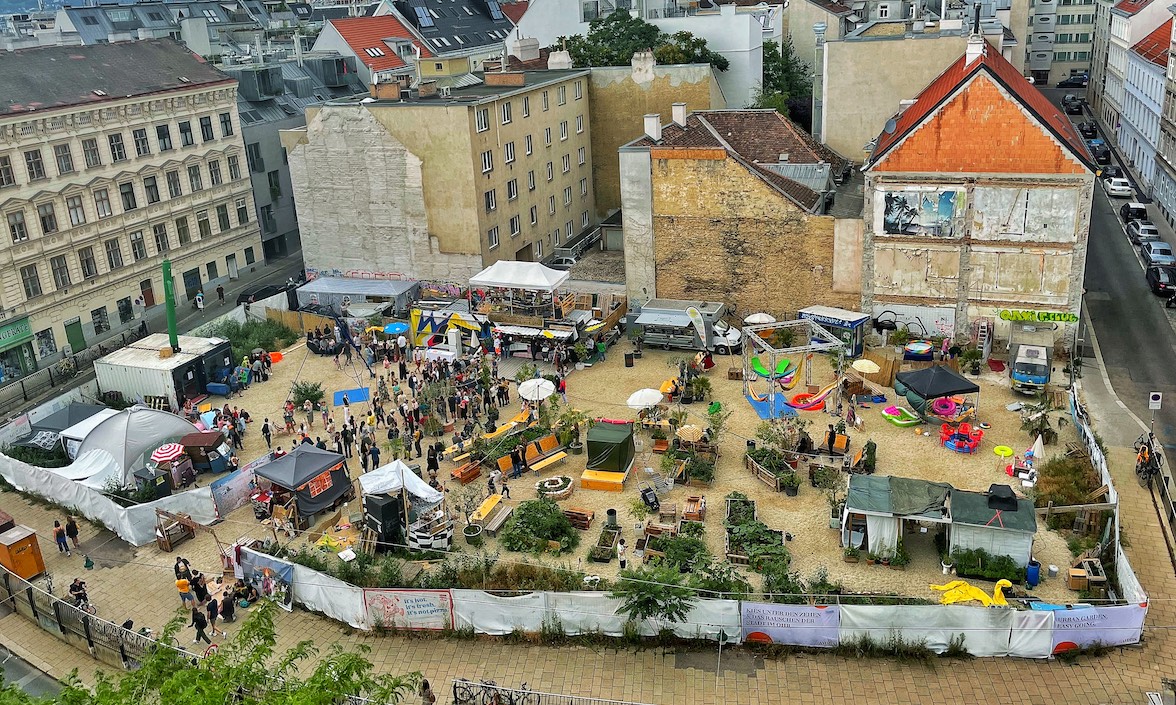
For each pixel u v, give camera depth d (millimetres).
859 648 32125
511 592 34625
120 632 33594
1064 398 48750
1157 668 30688
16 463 47156
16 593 37750
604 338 60500
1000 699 29859
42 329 62656
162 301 72562
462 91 69375
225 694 22750
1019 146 50844
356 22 108125
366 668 26000
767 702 30359
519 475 45062
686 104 76750
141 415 46969
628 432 43906
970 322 55250
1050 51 147125
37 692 33250
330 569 37656
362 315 63000
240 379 57312
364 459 46188
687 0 92312
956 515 35156
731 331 58344
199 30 97688
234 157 78438
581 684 31625
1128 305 62344
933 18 81812
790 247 57750
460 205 64875
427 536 38844
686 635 33062
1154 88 88812
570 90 75938
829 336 50781
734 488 42781
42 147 61625
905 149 53031
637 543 38469
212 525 42938
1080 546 36906
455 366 56219
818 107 75750
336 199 68375
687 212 59281
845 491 41438
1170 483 41344
